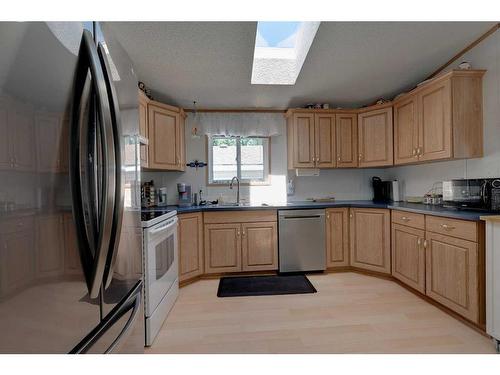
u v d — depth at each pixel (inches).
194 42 81.3
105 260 34.3
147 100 105.1
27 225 24.5
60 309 28.5
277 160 148.7
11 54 23.1
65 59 29.7
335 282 114.3
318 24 77.3
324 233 125.1
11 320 23.2
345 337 73.6
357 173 152.3
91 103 34.0
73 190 30.6
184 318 85.5
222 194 145.6
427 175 119.0
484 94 89.0
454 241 78.8
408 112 113.0
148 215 84.0
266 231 123.3
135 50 85.1
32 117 25.2
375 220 118.4
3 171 22.3
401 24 77.6
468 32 83.7
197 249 117.3
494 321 66.4
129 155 48.1
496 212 78.7
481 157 90.6
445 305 82.8
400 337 73.1
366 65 100.3
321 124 135.6
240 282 115.2
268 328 78.9
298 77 108.7
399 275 107.3
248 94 123.8
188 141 143.5
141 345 53.0
